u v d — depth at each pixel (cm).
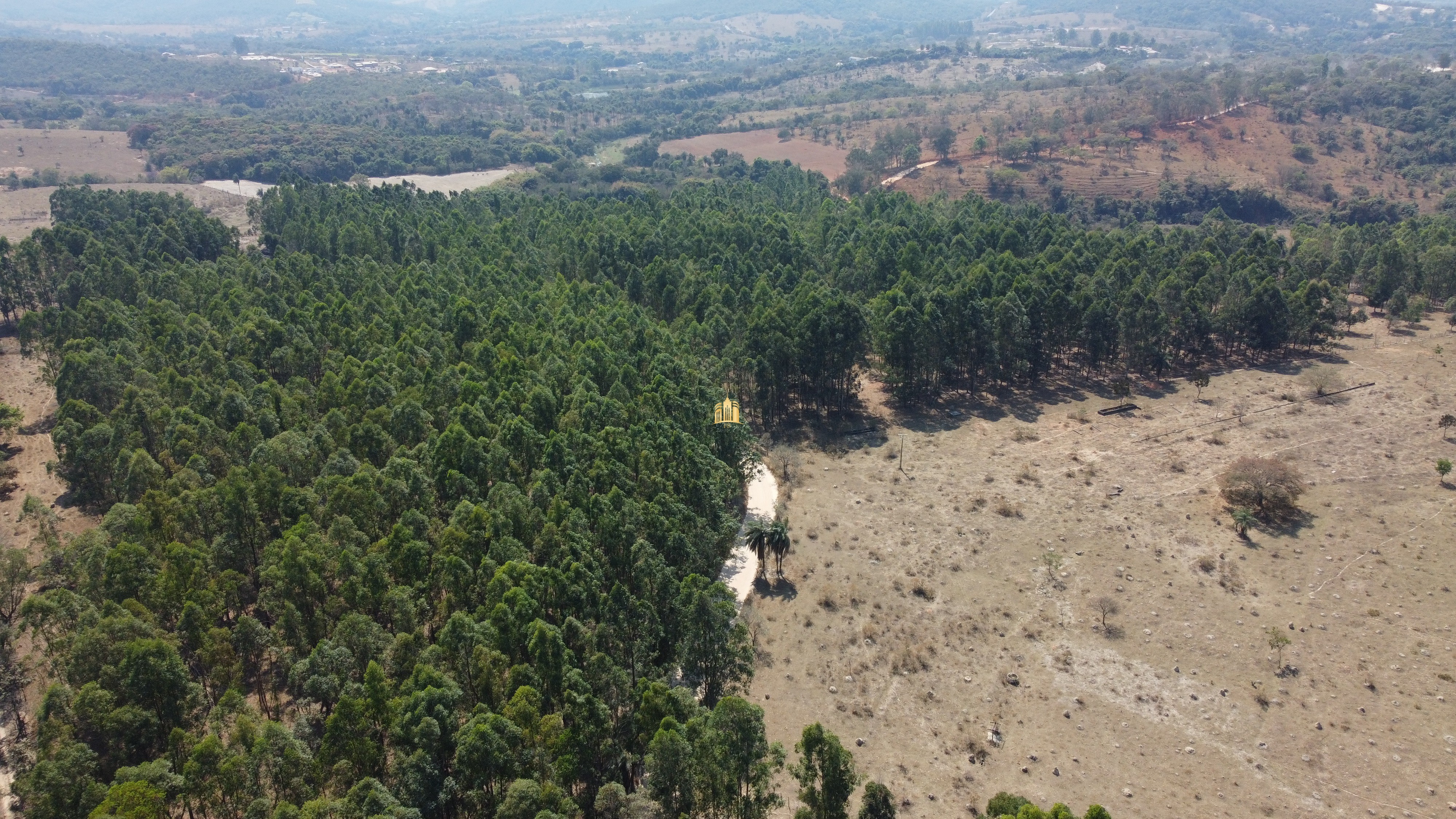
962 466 14438
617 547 9794
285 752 7156
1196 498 13138
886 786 7700
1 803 7844
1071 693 9256
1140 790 8031
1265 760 8350
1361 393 16738
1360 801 7881
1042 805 7838
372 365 14262
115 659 8081
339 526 9806
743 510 13088
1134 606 10656
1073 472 14012
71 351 15325
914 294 17575
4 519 12475
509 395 13100
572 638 8512
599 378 14312
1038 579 11225
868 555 11844
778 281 19475
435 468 11362
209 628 8731
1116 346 17975
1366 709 8931
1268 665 9588
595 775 7594
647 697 7538
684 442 11850
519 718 7356
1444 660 9569
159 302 17412
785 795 7988
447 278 19062
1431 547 11650
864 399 17650
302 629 8825
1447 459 13938
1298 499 12938
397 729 7288
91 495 12581
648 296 19362
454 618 8125
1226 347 19400
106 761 7706
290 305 18412
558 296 18425
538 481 10806
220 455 12031
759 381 15838
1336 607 10525
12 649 9694
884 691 9338
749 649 8650
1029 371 18025
